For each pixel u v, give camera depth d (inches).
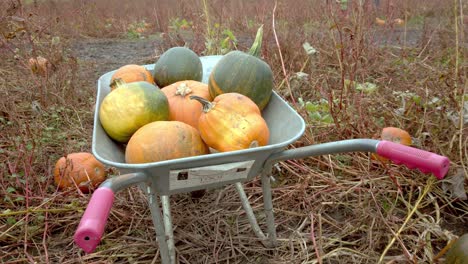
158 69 51.7
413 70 88.6
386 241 46.5
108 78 51.9
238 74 41.4
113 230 50.4
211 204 53.4
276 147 33.1
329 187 55.5
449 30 111.7
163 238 36.4
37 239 49.1
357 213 50.1
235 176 36.3
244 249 46.0
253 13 155.3
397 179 55.0
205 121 35.3
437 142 57.9
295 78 86.3
